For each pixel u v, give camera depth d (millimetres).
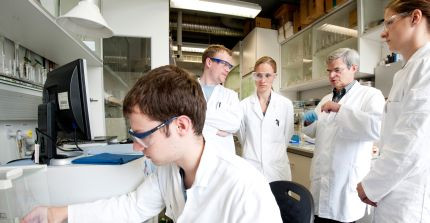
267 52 4191
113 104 2762
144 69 2725
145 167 934
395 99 1063
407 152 913
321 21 3174
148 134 566
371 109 1390
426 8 975
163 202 832
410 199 945
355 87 1585
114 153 1075
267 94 2016
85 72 981
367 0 2510
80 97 971
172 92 562
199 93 613
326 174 1542
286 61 4082
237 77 5277
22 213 605
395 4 1059
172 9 4254
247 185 572
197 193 640
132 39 2713
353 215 1478
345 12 2828
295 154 2553
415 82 964
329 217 1504
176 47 4613
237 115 1573
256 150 1911
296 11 3707
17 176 579
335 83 1606
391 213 1002
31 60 1871
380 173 995
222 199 593
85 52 1938
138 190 834
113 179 877
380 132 1220
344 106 1444
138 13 2676
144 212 818
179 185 716
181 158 633
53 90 1063
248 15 3600
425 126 899
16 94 1469
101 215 769
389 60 2332
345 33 2834
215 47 1737
